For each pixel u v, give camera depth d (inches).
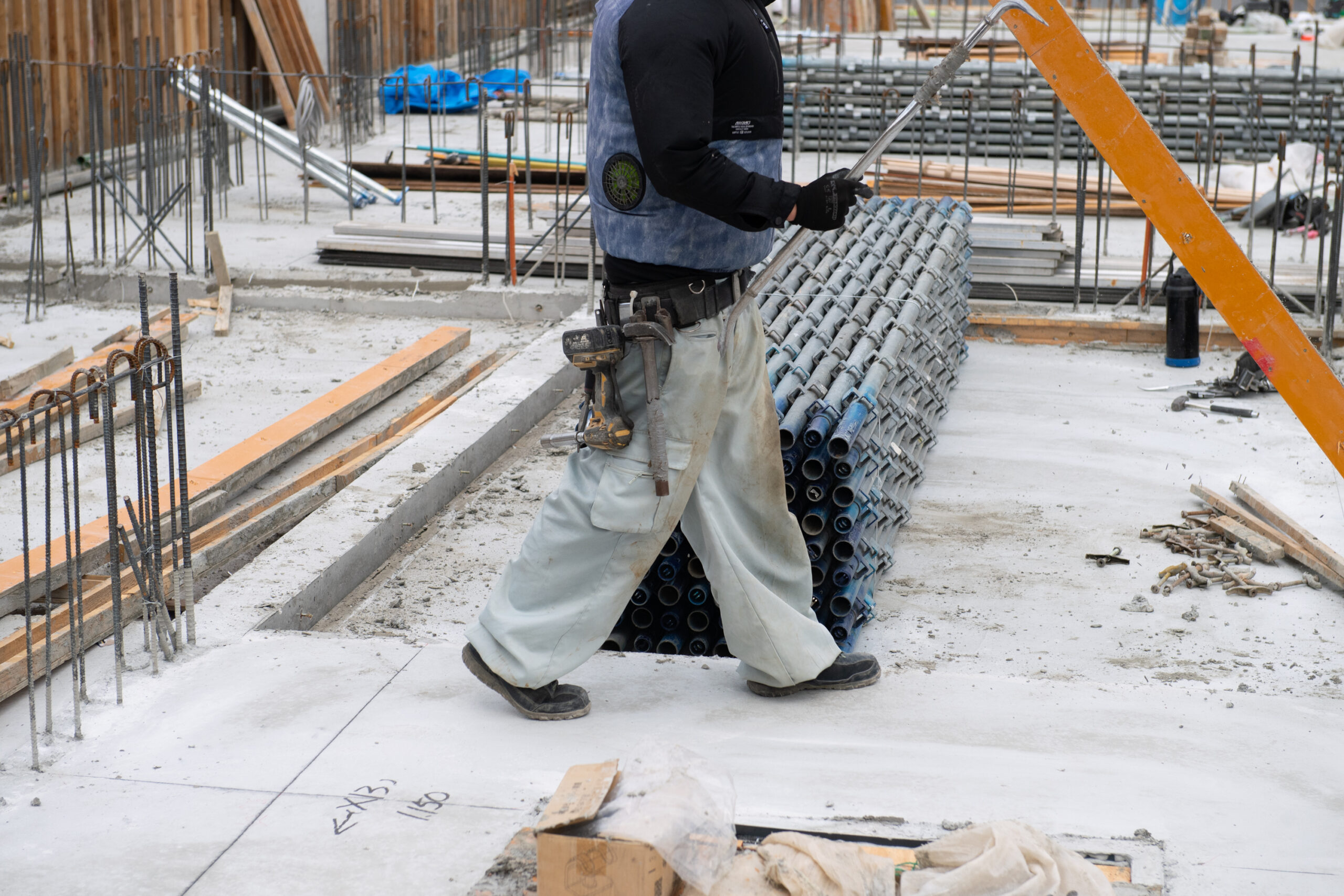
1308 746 129.6
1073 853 104.0
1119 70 629.6
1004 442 283.7
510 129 388.8
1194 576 211.3
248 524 217.0
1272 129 615.5
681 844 98.7
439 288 406.9
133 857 112.0
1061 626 198.4
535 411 295.7
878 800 119.2
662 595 181.9
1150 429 291.1
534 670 131.9
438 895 106.7
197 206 508.7
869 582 200.1
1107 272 390.3
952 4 1312.7
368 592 202.1
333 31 748.6
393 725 134.4
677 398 126.0
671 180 112.7
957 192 500.4
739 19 115.2
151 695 142.3
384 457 250.8
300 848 113.3
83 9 556.7
